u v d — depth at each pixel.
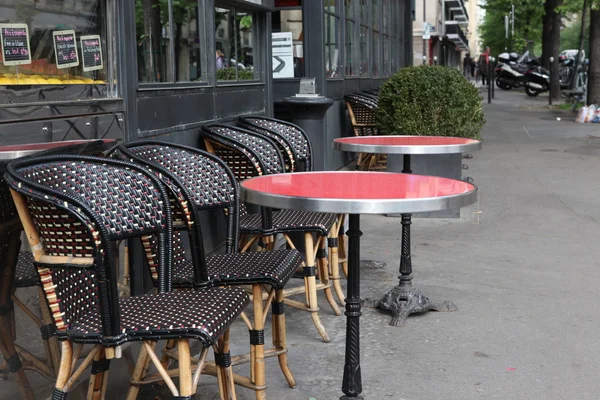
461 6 54.38
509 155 13.16
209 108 5.58
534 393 3.74
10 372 2.81
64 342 2.74
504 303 5.18
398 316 4.82
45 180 2.79
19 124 3.16
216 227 5.66
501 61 40.62
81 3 3.78
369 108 10.60
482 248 6.75
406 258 4.98
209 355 4.25
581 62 25.83
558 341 4.45
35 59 3.36
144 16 4.50
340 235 5.35
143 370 3.38
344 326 4.76
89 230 2.62
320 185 3.22
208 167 3.91
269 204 2.92
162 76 4.80
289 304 4.53
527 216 8.09
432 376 3.96
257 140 5.15
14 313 2.85
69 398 3.14
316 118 6.21
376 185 3.21
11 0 3.21
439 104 9.12
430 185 3.21
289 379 3.84
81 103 3.69
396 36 17.30
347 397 3.28
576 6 36.03
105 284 2.65
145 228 3.06
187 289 3.43
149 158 3.83
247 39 6.61
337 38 10.57
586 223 7.73
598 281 5.68
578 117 19.86
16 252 2.89
